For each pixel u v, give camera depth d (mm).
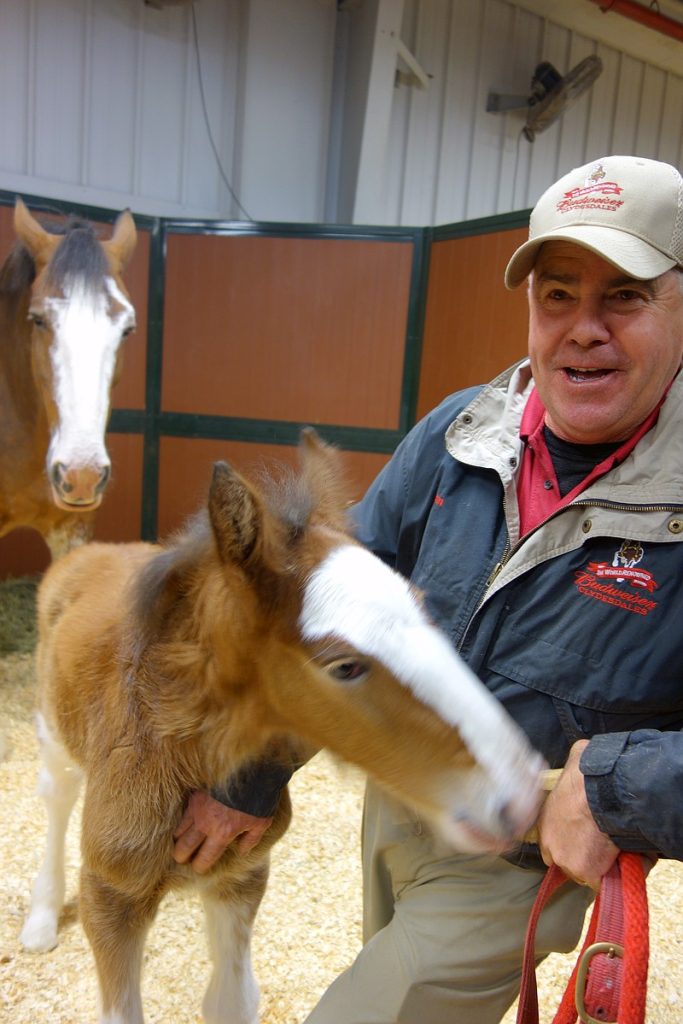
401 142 7379
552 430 1400
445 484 1499
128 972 1454
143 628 1362
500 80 7809
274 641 1190
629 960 927
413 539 1594
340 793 3080
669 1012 2131
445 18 7270
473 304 5035
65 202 5223
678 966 2293
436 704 1071
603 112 8719
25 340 3223
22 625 4504
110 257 3184
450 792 1081
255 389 5695
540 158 8398
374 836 1572
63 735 1704
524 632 1314
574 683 1269
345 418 5648
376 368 5547
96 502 2947
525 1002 1097
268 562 1173
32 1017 1952
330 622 1117
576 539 1289
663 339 1245
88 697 1511
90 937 1449
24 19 5641
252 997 1647
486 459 1437
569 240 1215
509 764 1062
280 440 5730
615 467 1301
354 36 6645
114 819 1369
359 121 6660
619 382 1262
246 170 6566
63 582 1922
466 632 1380
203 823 1364
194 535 1365
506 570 1327
